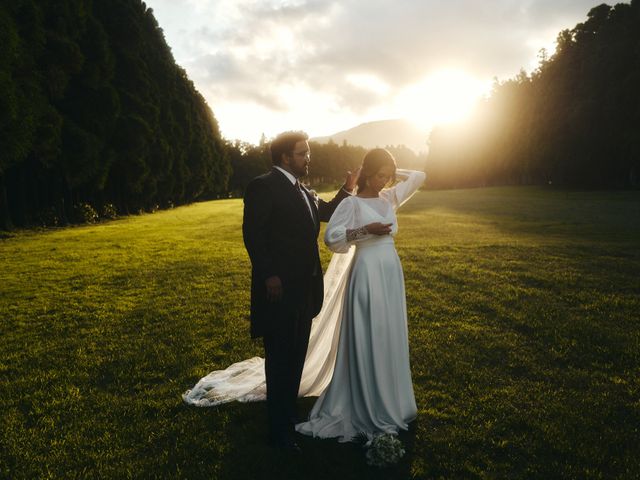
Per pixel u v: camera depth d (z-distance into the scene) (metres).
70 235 20.56
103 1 36.50
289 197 3.43
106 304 7.64
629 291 7.56
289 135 3.49
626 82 55.84
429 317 6.37
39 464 3.16
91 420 3.74
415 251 12.18
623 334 5.49
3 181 22.91
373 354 3.41
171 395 4.18
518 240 14.45
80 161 26.55
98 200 35.38
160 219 32.81
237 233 19.28
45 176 27.84
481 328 5.85
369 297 3.42
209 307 7.17
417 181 3.94
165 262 11.84
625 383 4.26
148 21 50.50
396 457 3.02
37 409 3.90
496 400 3.96
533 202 38.44
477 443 3.32
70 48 25.08
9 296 8.49
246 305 7.28
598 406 3.84
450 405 3.88
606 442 3.30
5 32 18.86
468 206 35.16
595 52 63.69
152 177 41.88
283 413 3.34
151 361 5.00
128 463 3.14
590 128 60.56
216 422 3.64
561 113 65.12
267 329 3.39
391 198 3.89
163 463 3.14
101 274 10.41
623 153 56.66
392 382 3.46
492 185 98.38
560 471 2.97
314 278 3.63
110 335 6.03
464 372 4.52
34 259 13.14
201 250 13.97
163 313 6.95
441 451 3.22
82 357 5.19
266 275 3.27
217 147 82.12
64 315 7.05
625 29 61.50
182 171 51.31
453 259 10.88
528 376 4.47
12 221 25.31
